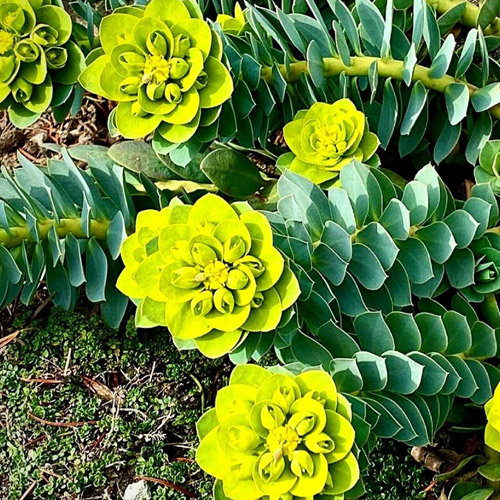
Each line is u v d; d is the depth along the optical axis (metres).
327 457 0.24
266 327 0.26
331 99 0.35
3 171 0.32
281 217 0.30
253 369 0.25
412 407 0.29
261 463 0.24
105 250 0.35
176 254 0.25
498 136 0.37
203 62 0.29
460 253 0.32
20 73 0.32
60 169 0.34
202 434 0.25
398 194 0.35
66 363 0.39
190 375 0.39
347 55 0.32
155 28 0.29
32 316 0.41
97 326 0.40
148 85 0.29
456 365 0.31
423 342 0.30
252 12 0.32
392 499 0.35
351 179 0.29
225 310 0.25
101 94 0.30
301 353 0.28
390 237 0.28
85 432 0.38
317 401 0.24
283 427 0.24
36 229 0.31
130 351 0.39
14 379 0.39
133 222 0.34
